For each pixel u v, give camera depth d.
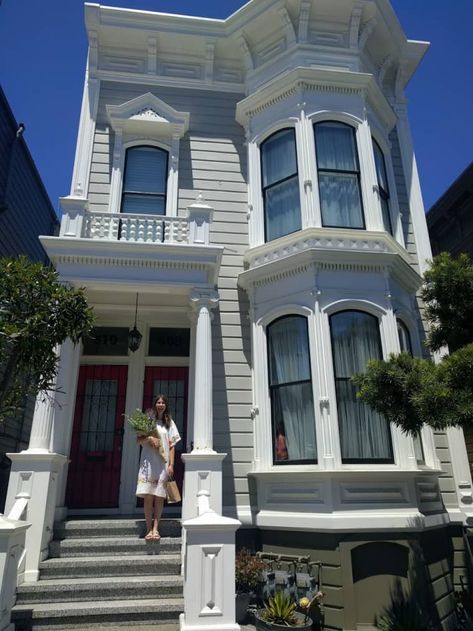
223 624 4.43
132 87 9.52
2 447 10.66
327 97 8.51
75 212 7.15
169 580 5.50
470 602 6.37
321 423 6.50
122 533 6.39
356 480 6.25
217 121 9.52
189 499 5.98
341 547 5.89
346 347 7.01
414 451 6.79
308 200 7.80
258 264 8.04
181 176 9.03
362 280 7.34
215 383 7.70
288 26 9.09
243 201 8.95
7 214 10.87
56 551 5.92
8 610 4.54
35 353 4.24
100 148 8.98
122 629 4.92
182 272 7.00
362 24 9.27
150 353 8.61
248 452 7.34
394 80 10.27
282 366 7.32
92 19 9.30
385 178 8.99
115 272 6.86
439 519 6.75
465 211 12.55
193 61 9.88
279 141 8.66
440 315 5.75
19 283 4.26
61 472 6.83
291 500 6.51
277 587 5.91
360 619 5.73
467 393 4.19
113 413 8.23
